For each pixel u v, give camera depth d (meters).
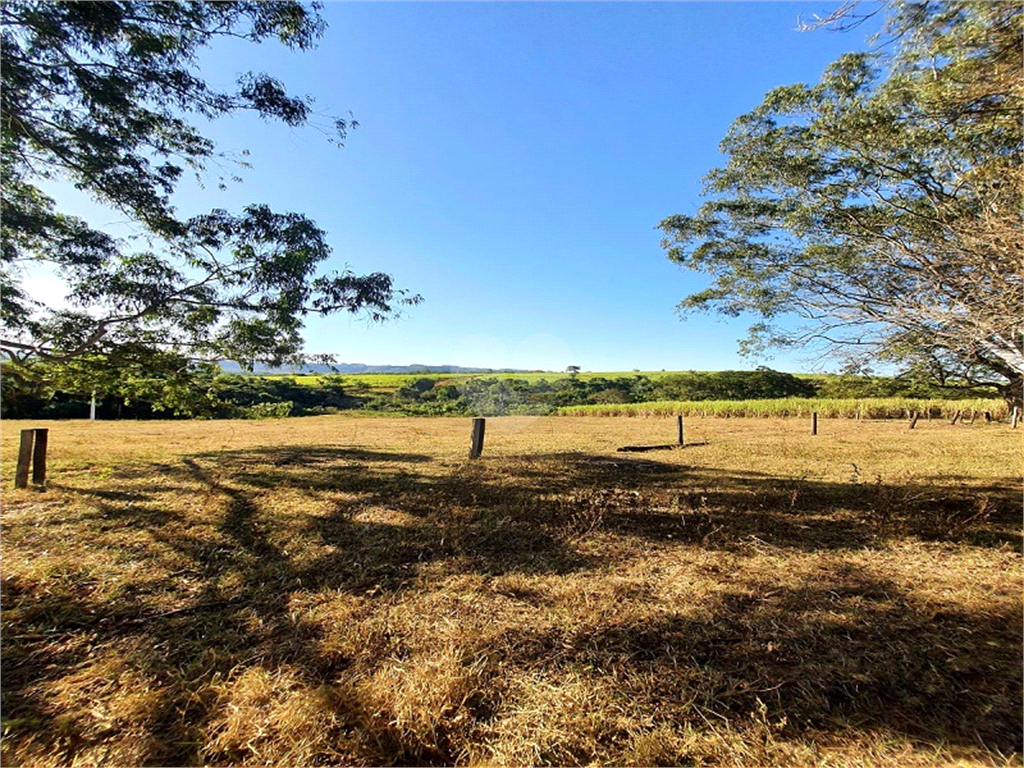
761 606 2.63
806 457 9.01
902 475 6.86
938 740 1.59
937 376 5.23
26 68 3.73
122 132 4.65
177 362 6.10
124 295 5.21
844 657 2.07
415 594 2.79
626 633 2.30
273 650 2.13
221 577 3.02
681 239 6.56
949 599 2.72
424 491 5.64
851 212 5.11
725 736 1.60
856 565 3.31
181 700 1.78
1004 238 3.01
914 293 4.46
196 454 8.95
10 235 4.81
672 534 4.05
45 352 5.19
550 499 5.27
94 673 1.94
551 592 2.82
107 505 4.77
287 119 5.02
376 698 1.75
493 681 1.89
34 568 3.05
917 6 2.98
